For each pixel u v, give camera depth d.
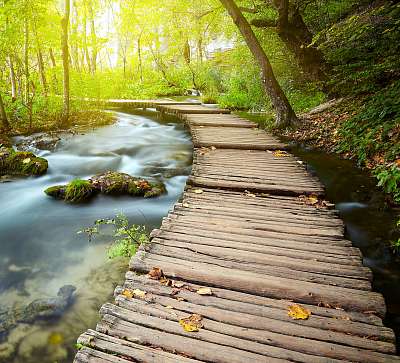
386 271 4.12
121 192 6.88
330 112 10.87
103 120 15.21
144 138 12.55
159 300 2.85
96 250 5.00
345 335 2.48
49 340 3.33
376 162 7.12
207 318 2.66
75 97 14.80
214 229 4.09
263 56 10.59
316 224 4.22
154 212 6.25
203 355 2.32
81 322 3.56
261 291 2.98
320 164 7.85
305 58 11.69
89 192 6.76
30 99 13.41
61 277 4.38
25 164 8.48
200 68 27.64
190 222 4.28
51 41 17.22
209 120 11.97
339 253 3.56
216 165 6.69
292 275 3.19
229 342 2.43
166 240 3.82
